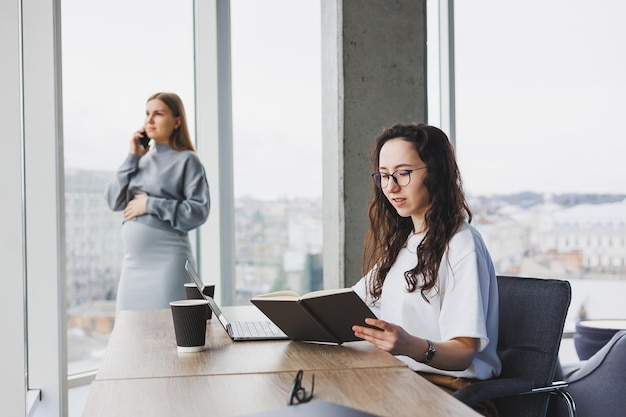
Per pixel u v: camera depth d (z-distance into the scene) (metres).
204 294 2.31
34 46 2.98
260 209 4.48
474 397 1.88
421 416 1.24
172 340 2.00
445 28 4.50
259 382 1.50
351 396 1.38
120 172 3.91
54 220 3.02
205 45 4.34
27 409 2.67
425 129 2.18
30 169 3.00
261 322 2.32
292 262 4.57
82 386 3.97
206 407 1.32
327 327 1.90
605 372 2.69
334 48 3.81
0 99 2.54
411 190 2.14
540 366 2.13
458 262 2.05
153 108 3.91
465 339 1.95
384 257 2.31
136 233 3.88
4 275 2.54
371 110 3.81
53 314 3.02
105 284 4.11
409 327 2.16
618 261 4.87
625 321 3.73
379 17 3.83
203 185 3.97
